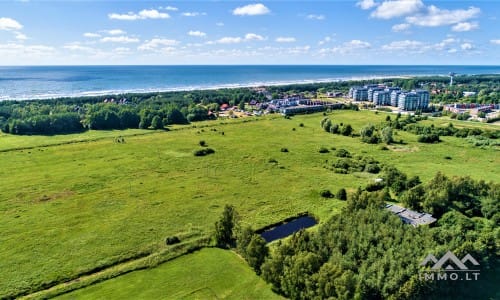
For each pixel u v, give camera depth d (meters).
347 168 106.19
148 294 48.78
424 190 69.31
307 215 76.06
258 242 54.09
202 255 58.91
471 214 65.44
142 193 83.94
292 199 83.00
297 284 46.53
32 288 49.41
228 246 61.25
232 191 86.88
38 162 105.00
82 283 50.66
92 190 84.88
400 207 67.38
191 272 54.09
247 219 72.56
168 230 66.50
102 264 55.34
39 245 60.28
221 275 53.25
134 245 61.00
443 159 116.62
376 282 44.00
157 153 118.31
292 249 52.03
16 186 85.88
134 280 52.00
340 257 48.56
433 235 51.78
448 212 63.03
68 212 73.06
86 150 119.88
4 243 60.59
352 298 42.09
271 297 48.22
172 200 80.44
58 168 100.19
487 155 121.19
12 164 102.50
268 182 93.75
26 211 72.94
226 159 113.44
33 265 54.62
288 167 106.88
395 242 49.88
